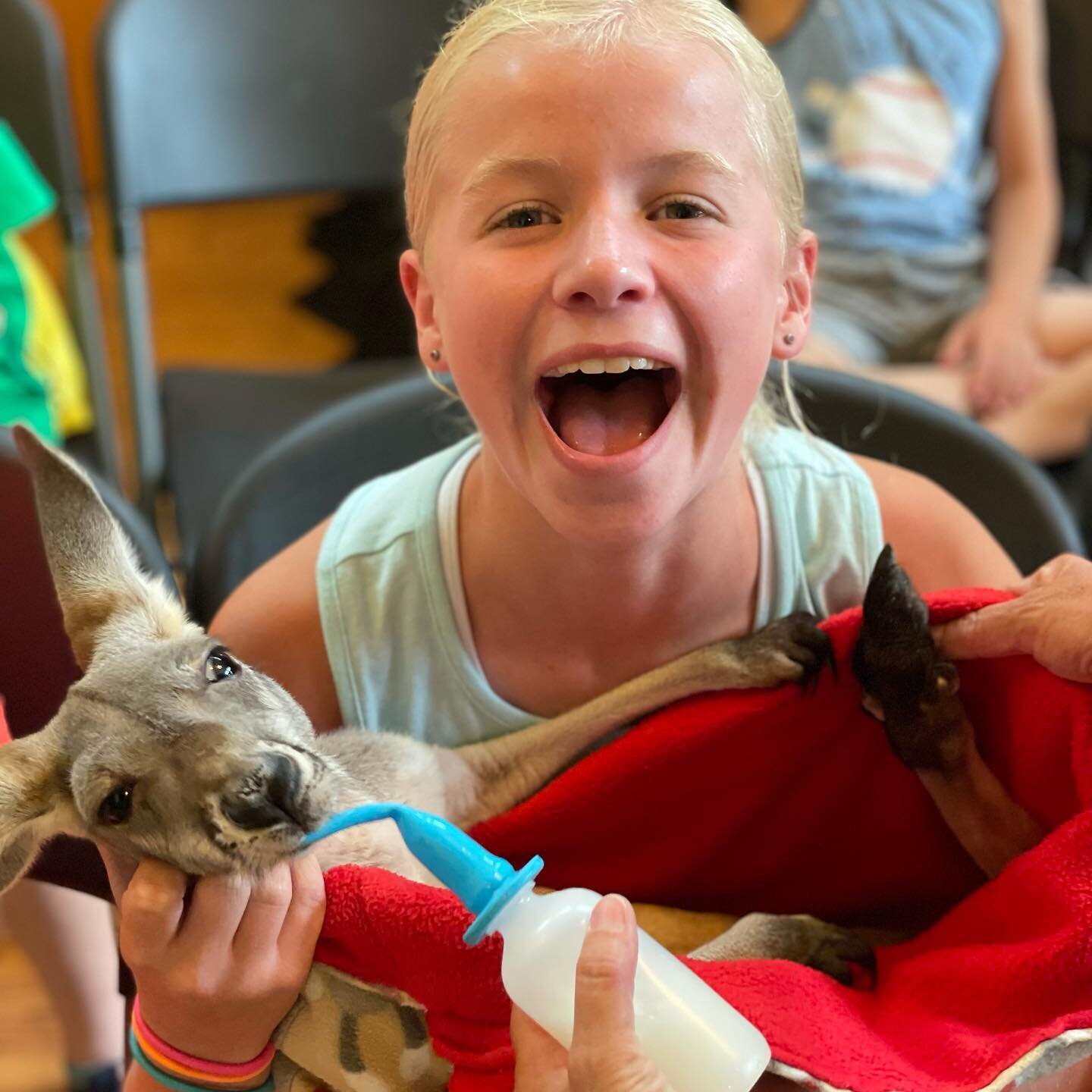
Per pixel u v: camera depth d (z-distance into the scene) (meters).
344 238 3.48
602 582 1.11
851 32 2.40
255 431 2.09
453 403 1.50
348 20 2.26
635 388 1.01
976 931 0.98
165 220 4.18
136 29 2.14
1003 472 1.39
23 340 2.12
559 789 1.11
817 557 1.20
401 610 1.20
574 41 0.91
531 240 0.94
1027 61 2.40
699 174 0.92
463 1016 0.88
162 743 0.97
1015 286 2.33
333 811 0.99
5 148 2.09
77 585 1.14
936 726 1.01
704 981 0.85
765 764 1.08
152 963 0.87
